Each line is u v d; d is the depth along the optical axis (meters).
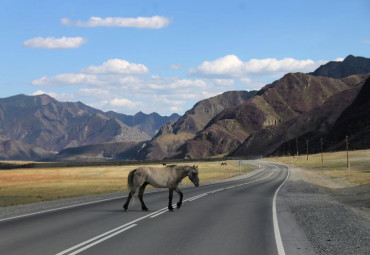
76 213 16.58
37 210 18.14
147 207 18.97
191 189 35.81
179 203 17.47
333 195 30.92
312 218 15.06
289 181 54.09
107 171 113.38
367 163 106.88
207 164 144.00
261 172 88.56
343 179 60.38
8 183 66.75
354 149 175.00
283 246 9.70
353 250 9.30
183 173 17.12
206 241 10.26
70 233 11.49
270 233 11.59
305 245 9.86
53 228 12.45
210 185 44.22
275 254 8.82
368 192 31.34
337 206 19.70
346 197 28.19
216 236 11.01
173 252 8.92
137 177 16.98
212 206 19.62
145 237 10.80
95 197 26.95
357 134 188.25
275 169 100.19
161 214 16.12
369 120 196.00
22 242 10.13
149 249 9.23
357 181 53.94
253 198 25.20
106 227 12.62
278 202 22.22
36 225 13.13
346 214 16.45
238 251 9.09
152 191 32.81
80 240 10.38
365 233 11.75
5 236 11.03
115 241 10.22
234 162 155.75
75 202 22.67
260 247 9.55
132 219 14.56
